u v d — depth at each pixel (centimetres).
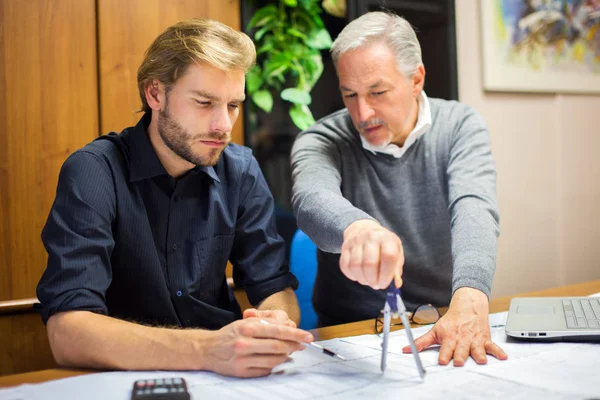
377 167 152
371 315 154
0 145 163
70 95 171
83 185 112
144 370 91
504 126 267
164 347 91
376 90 138
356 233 97
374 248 88
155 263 121
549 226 281
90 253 106
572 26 282
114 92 175
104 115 174
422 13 239
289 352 88
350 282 154
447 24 241
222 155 135
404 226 152
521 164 272
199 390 80
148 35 179
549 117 281
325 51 235
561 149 285
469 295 107
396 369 89
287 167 262
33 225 167
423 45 246
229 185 133
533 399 73
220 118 112
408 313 126
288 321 103
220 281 133
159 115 117
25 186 166
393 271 87
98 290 104
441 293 157
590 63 290
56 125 169
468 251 116
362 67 137
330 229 111
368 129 142
